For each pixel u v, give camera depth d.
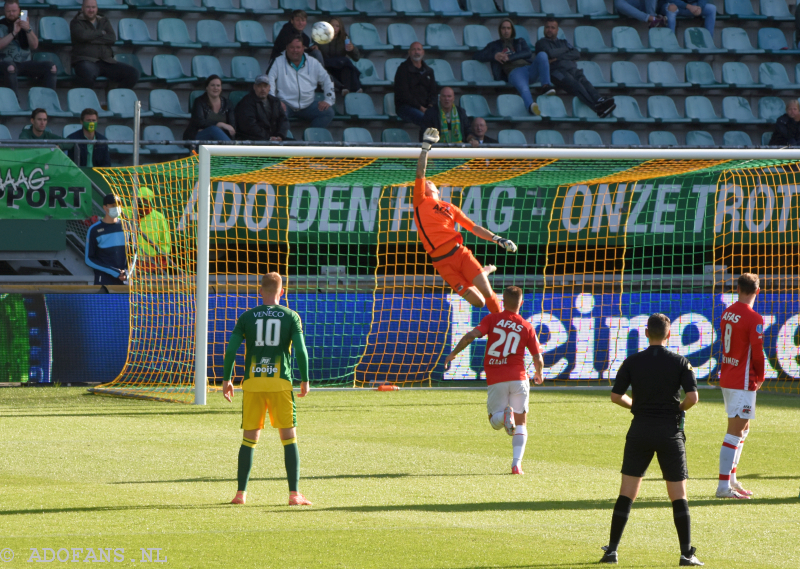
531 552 20.45
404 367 56.72
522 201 59.06
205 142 54.47
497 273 60.97
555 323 57.84
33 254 53.44
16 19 64.81
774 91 81.00
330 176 53.69
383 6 78.88
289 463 25.22
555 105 74.56
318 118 68.62
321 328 55.72
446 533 22.00
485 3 80.75
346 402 47.53
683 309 58.81
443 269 40.75
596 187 59.62
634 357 20.80
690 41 81.88
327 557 19.66
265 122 63.62
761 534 22.62
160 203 53.66
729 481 27.30
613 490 27.77
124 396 47.62
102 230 52.62
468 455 33.47
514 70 74.56
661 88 78.81
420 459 32.56
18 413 41.84
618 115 76.38
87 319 52.75
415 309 56.97
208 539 20.98
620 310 58.41
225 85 70.94
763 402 49.53
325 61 71.62
